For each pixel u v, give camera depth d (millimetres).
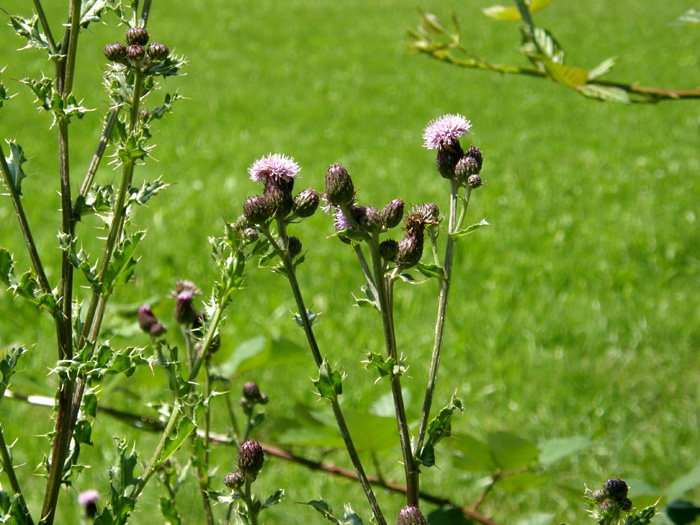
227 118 4766
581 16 8688
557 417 1688
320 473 1421
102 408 787
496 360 1915
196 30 7914
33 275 547
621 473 1500
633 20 8398
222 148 4047
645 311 2186
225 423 1575
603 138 4301
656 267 2475
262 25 8312
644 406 1769
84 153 3758
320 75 6180
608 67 711
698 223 2902
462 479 1435
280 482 1408
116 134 582
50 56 565
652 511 553
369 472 1441
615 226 2885
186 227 2812
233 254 555
